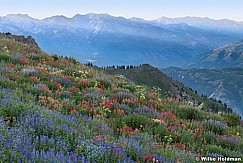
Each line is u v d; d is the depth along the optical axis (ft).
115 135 29.45
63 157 18.35
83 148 21.63
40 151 19.45
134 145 25.17
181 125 40.68
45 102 37.01
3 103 28.71
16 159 16.72
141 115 39.22
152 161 23.00
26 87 43.47
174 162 24.04
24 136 20.72
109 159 21.03
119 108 43.21
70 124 27.09
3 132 20.49
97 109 38.50
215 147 33.27
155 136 31.63
